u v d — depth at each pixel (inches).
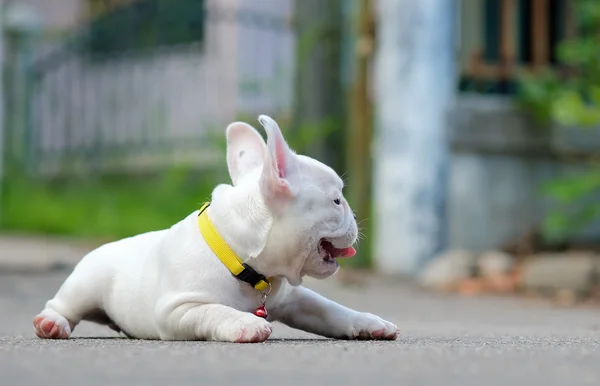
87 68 712.4
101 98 705.6
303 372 126.9
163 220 603.2
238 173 201.5
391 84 474.6
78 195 669.9
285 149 184.5
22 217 664.4
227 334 173.5
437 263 452.4
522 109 512.7
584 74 521.7
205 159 626.5
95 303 199.0
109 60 705.0
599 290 401.4
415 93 470.0
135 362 136.7
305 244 184.2
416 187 468.8
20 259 478.0
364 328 188.7
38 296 368.5
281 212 182.9
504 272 441.7
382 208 476.1
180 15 669.9
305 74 517.3
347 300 373.1
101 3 799.7
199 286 181.0
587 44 501.4
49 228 649.6
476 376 124.8
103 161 693.3
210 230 184.5
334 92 516.1
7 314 296.0
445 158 475.2
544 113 508.1
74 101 714.2
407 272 467.2
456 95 511.8
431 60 471.5
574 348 164.4
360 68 498.0
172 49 673.6
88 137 705.6
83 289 197.8
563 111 470.0
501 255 462.0
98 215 634.2
